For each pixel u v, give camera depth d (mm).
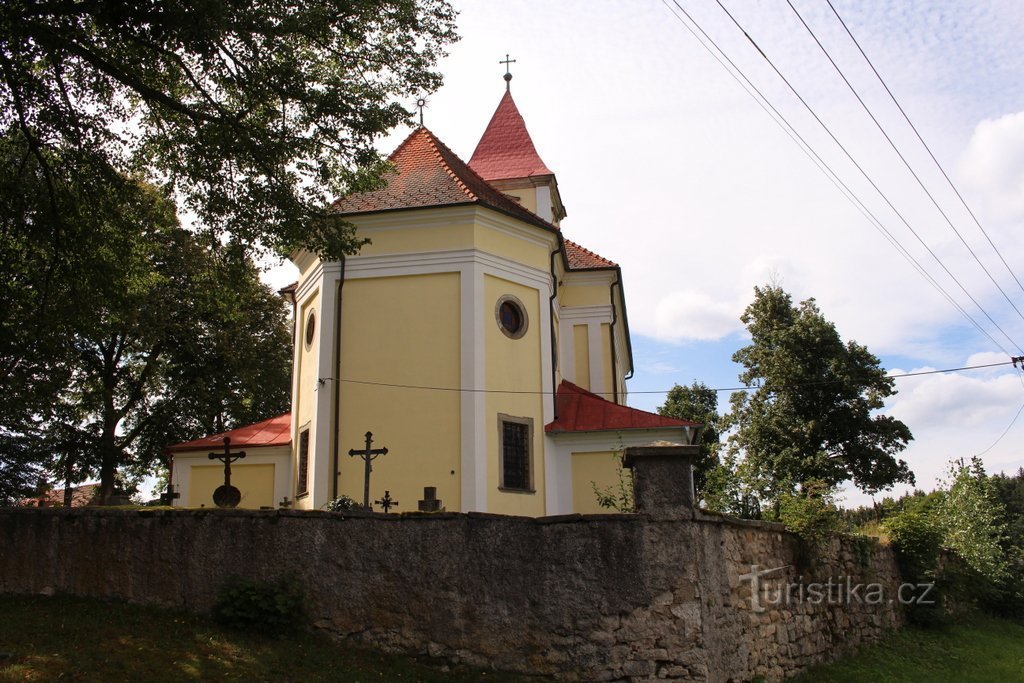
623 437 18844
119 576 10203
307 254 20141
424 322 18125
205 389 30391
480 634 9875
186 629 9453
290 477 20031
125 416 31500
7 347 17359
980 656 15445
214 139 13523
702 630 9672
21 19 11391
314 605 9945
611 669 9594
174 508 10531
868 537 15625
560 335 25016
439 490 17125
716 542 10500
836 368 36562
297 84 13406
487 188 21984
